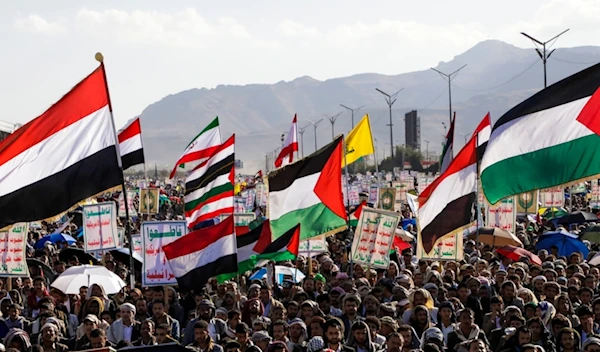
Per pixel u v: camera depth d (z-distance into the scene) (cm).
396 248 3328
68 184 1958
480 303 2269
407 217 5259
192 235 2228
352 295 2031
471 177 2605
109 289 2480
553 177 2002
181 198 8450
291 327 1867
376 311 2048
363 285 2456
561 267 2689
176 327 2086
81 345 1877
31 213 1950
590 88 1970
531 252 3284
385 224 2666
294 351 1830
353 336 1722
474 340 1641
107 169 1978
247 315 2195
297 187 2695
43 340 1823
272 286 2658
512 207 3553
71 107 1973
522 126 2022
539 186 2016
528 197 4281
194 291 2398
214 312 2072
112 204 3131
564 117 1992
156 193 5772
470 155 2603
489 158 2044
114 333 1988
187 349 1441
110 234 3120
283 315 2069
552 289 2248
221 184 3356
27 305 2433
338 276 2620
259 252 2683
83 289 2414
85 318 1908
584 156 1978
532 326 1830
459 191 2612
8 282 2514
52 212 1952
